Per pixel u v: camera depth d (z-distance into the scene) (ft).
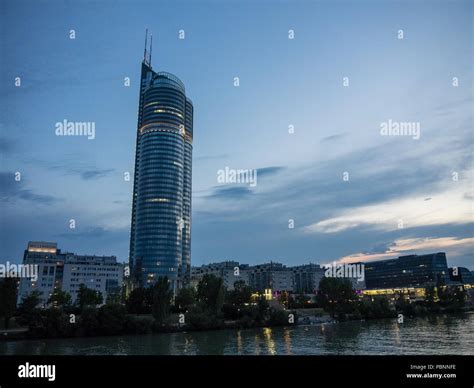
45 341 348.18
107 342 341.82
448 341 315.99
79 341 348.79
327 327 470.80
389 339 339.36
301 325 499.10
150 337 378.12
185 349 297.33
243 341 343.05
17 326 405.18
